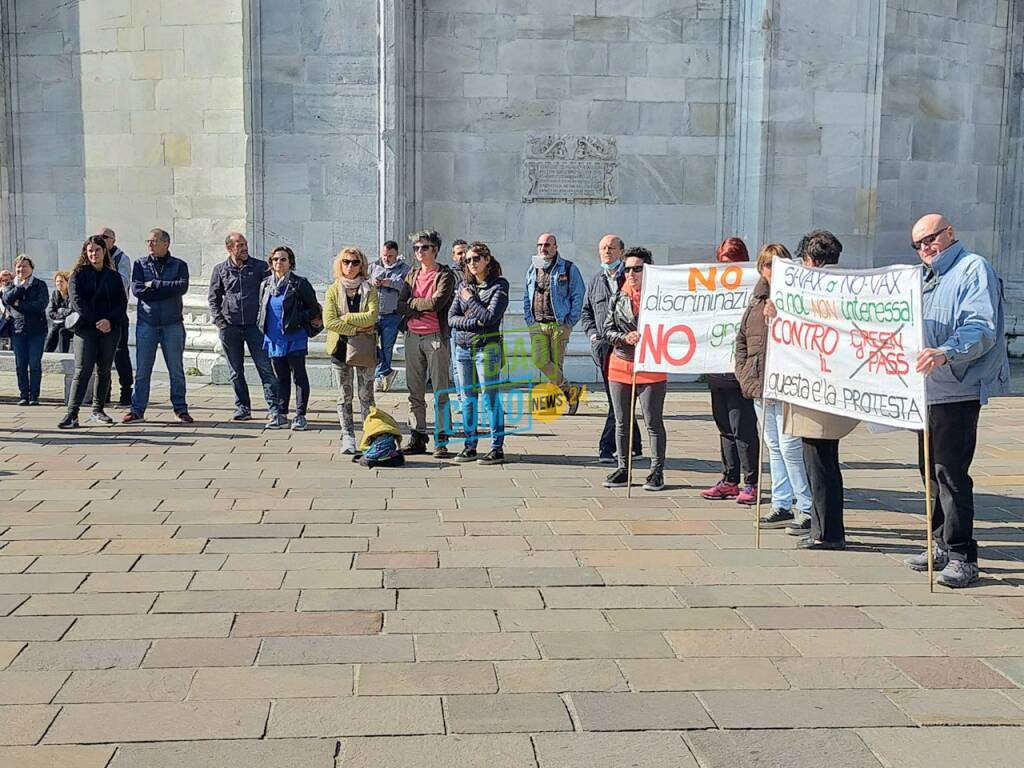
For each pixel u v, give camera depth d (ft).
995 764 12.12
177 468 27.14
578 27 43.50
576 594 17.76
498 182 43.73
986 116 52.47
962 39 50.85
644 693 13.85
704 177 44.70
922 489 26.09
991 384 18.53
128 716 12.96
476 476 26.86
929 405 18.62
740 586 18.35
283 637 15.58
